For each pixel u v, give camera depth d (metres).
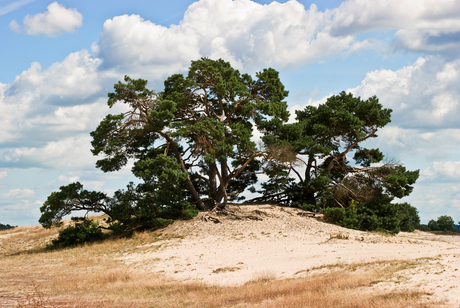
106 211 38.41
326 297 12.55
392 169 42.19
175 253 28.36
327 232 33.78
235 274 20.27
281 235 32.78
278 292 14.26
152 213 37.06
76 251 32.97
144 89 37.28
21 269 25.50
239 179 49.53
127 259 27.62
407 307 10.77
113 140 38.31
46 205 37.38
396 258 20.50
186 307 13.28
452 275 14.63
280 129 42.81
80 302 14.48
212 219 38.31
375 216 38.25
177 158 41.62
